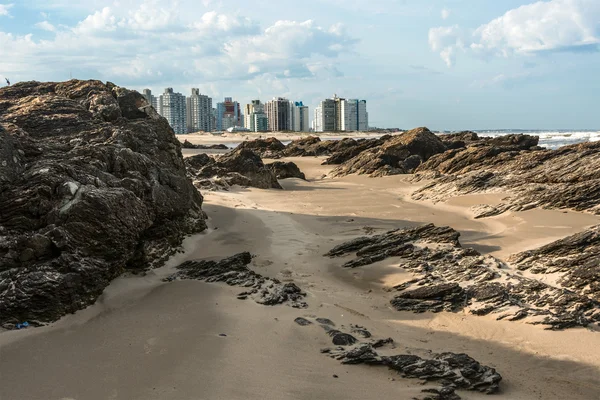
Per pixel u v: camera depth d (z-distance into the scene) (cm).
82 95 2403
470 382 1076
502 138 6706
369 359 1131
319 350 1188
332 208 3212
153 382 1012
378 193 3928
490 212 2850
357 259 1989
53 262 1305
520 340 1348
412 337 1356
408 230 2181
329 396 989
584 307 1480
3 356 1091
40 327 1232
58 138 1973
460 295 1599
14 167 1448
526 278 1702
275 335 1251
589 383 1132
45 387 985
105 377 1028
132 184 1636
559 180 3194
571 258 1794
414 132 5991
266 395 980
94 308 1380
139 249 1661
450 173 4462
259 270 1872
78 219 1365
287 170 5100
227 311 1385
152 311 1389
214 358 1112
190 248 2058
